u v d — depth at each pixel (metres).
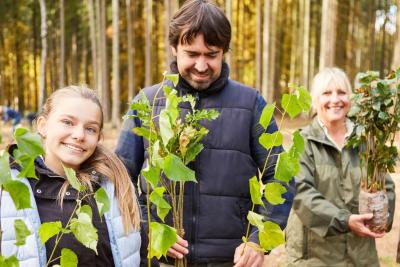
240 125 1.70
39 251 1.22
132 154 1.77
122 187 1.41
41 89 14.92
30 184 1.30
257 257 1.52
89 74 23.95
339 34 17.77
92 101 1.36
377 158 2.19
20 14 22.14
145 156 1.72
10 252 1.17
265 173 1.71
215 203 1.66
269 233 0.95
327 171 2.29
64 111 1.32
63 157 1.32
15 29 23.38
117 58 14.48
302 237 2.34
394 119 2.14
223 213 1.66
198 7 1.56
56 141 1.32
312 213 2.22
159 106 1.69
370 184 2.21
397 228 4.14
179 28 1.57
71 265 0.85
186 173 0.82
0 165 0.67
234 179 1.68
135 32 20.19
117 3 14.40
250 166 1.72
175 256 1.37
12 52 24.72
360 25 18.98
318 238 2.29
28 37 23.47
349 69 18.12
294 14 18.94
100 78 18.08
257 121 1.73
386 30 19.39
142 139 1.79
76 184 0.81
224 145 1.68
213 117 1.38
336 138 2.36
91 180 1.37
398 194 4.70
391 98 2.23
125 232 1.38
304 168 2.29
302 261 2.35
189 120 1.38
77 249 1.30
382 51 19.34
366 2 18.50
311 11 18.84
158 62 20.12
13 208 1.20
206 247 1.66
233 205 1.68
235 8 18.70
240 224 1.69
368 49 18.72
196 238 1.66
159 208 0.86
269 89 15.20
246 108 1.73
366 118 2.19
